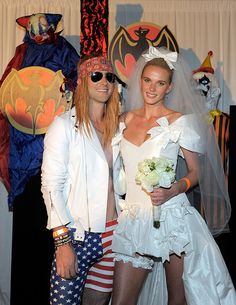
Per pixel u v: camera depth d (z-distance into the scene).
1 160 3.74
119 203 2.42
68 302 2.30
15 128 3.71
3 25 4.22
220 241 3.30
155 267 2.62
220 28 4.26
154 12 4.25
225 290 2.35
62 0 4.23
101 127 2.40
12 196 3.69
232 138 3.31
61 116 2.35
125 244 2.35
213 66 4.23
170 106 2.52
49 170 2.25
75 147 2.29
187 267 2.34
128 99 2.60
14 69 3.75
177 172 2.65
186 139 2.38
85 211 2.28
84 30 3.69
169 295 2.49
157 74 2.38
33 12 4.23
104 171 2.31
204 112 2.55
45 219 3.44
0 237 4.22
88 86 2.32
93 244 2.32
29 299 3.44
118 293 2.38
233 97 4.23
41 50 3.76
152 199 2.28
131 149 2.39
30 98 3.71
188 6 4.25
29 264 3.43
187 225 2.35
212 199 2.59
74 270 2.23
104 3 3.69
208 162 2.53
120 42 3.75
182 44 4.25
